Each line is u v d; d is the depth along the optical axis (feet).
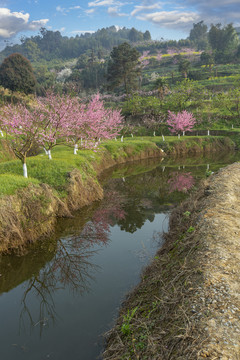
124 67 256.52
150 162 117.70
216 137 158.10
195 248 24.44
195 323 15.23
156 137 167.32
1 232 34.47
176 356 13.67
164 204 59.47
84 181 59.88
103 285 28.40
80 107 69.97
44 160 57.98
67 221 46.85
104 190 71.26
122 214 52.49
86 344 20.20
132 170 100.63
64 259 34.94
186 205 41.78
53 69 646.33
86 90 393.91
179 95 203.62
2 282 30.01
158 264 27.22
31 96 232.12
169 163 115.55
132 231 43.80
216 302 16.69
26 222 37.93
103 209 55.01
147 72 460.55
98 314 23.62
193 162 117.29
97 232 43.68
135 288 25.45
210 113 200.03
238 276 19.19
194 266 21.26
